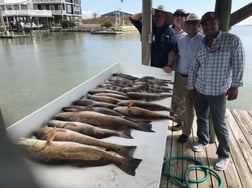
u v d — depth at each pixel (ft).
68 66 35.01
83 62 37.83
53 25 130.93
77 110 5.77
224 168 6.99
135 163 3.80
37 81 27.12
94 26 129.18
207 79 6.63
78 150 3.92
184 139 8.59
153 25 9.80
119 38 87.20
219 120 6.84
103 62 37.55
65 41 75.92
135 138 4.66
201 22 6.36
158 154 4.07
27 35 92.43
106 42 70.69
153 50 10.05
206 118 7.78
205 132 8.00
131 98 7.06
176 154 7.85
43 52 50.34
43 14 119.55
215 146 8.31
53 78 28.32
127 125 5.12
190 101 8.29
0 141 2.05
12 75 30.01
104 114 5.51
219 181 6.52
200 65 6.87
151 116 5.69
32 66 35.53
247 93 18.83
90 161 3.79
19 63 38.04
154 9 9.59
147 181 3.40
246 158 7.58
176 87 9.00
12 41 76.07
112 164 3.77
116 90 7.81
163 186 6.40
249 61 28.78
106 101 6.68
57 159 3.76
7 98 21.12
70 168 3.65
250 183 6.48
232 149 8.08
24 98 21.18
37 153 3.74
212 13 6.25
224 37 6.22
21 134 4.39
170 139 8.84
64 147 3.94
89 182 3.37
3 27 89.35
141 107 6.26
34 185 2.30
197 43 7.99
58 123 4.99
